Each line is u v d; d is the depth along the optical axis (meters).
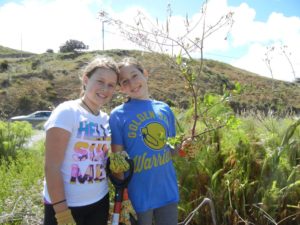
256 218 1.65
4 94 16.59
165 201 1.25
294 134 1.94
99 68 1.16
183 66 1.33
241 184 1.67
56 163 1.06
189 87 1.37
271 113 2.12
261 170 1.72
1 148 3.20
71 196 1.10
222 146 1.79
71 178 1.09
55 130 1.06
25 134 3.62
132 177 1.25
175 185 1.30
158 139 1.25
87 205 1.12
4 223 1.54
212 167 1.77
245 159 1.74
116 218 1.19
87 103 1.17
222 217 1.66
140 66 1.30
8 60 22.81
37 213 1.61
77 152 1.09
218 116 1.50
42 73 18.69
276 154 1.71
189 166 1.70
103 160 1.16
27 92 16.81
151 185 1.24
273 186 1.62
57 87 17.44
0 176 2.05
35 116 10.90
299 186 1.69
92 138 1.12
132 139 1.24
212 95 1.51
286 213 1.66
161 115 1.29
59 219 1.05
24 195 1.74
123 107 1.28
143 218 1.24
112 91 1.18
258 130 2.06
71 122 1.08
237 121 1.38
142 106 1.28
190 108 1.79
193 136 1.34
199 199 1.66
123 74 1.28
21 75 18.44
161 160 1.25
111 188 1.58
